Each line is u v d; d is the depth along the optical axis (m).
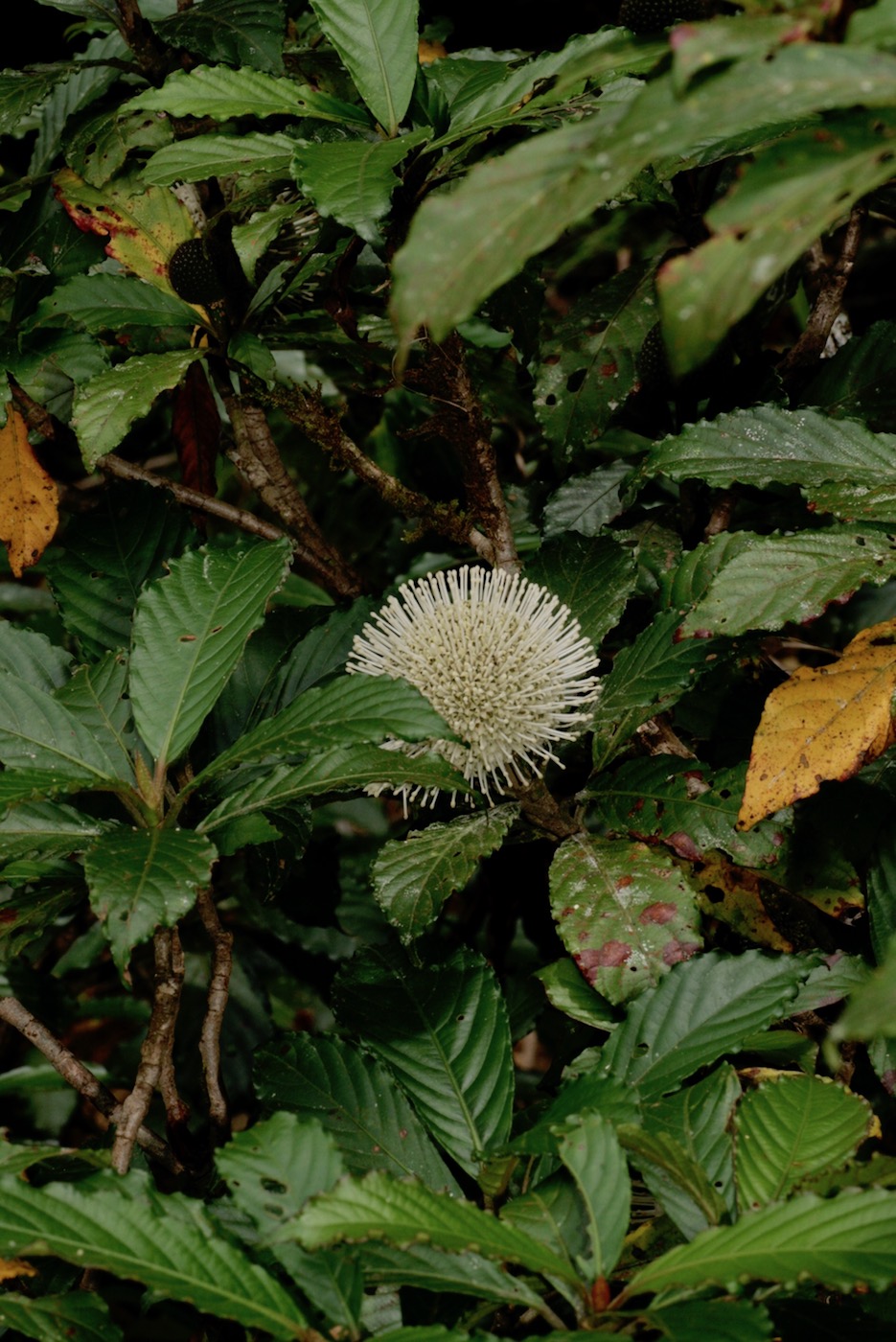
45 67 0.86
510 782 0.75
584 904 0.74
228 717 0.81
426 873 0.74
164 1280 0.65
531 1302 0.66
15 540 0.83
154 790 0.73
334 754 0.72
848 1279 0.64
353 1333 0.65
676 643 0.75
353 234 0.78
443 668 0.75
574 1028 0.83
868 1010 0.59
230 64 0.81
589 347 0.85
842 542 0.74
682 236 0.86
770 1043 0.75
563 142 0.61
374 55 0.74
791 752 0.73
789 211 0.60
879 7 0.61
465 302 0.61
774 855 0.74
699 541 0.86
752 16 0.62
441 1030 0.74
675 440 0.79
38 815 0.72
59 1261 0.73
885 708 0.73
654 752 0.80
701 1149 0.70
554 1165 0.70
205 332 0.84
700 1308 0.64
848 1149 0.68
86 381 0.79
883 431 0.82
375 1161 0.72
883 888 0.77
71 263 0.84
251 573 0.75
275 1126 0.67
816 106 0.60
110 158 0.84
